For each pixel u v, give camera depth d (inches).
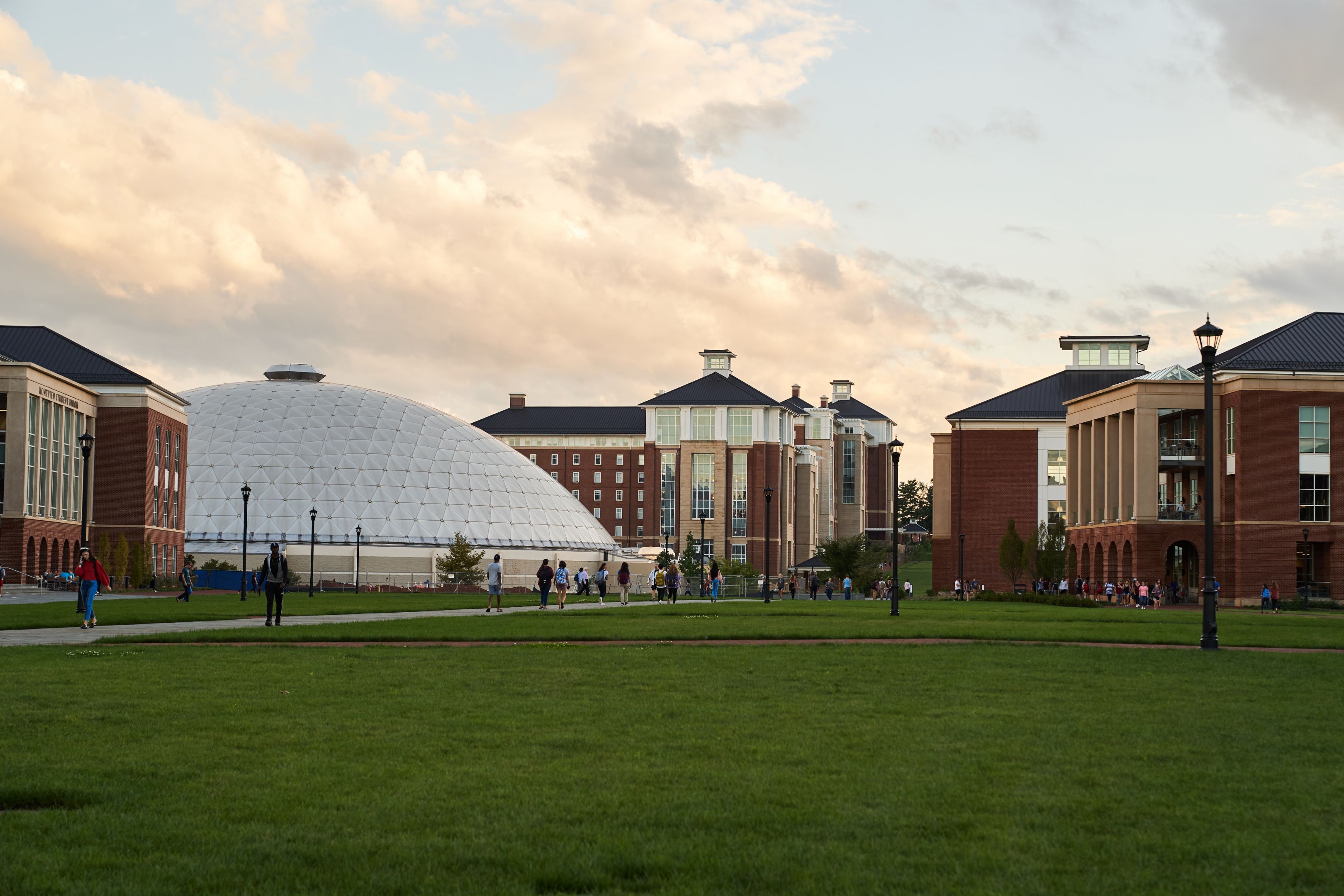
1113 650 1041.5
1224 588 2952.8
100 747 506.9
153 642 1077.8
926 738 547.5
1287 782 457.4
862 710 635.5
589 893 323.6
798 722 593.3
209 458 4271.7
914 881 332.5
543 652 979.9
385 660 895.7
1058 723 593.6
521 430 7421.3
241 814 395.9
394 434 4552.2
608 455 7313.0
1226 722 600.4
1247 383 2893.7
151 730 553.0
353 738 535.8
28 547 3014.3
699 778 457.4
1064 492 3986.2
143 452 3444.9
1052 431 4003.4
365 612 1770.4
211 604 2034.9
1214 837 380.2
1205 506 1141.1
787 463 6742.1
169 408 3708.2
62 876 329.4
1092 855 359.3
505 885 326.3
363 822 388.8
